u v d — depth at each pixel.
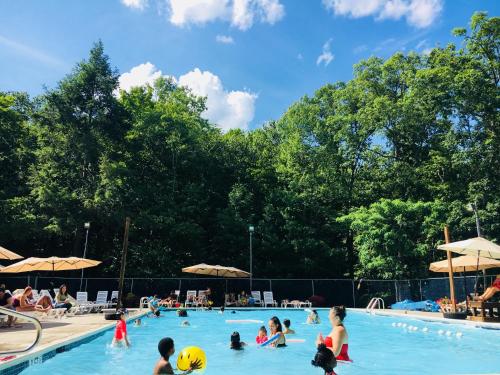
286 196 35.12
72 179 32.62
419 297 26.12
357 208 35.53
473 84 31.28
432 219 28.12
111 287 28.88
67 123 32.38
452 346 11.67
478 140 32.59
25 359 7.47
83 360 9.03
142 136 37.19
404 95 37.56
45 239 32.41
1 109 30.70
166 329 16.17
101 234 34.16
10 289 25.03
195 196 35.06
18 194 32.22
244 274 28.38
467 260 19.39
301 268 34.06
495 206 28.45
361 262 30.20
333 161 38.12
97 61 34.88
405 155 38.38
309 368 8.59
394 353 10.63
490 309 15.81
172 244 34.16
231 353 10.45
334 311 7.63
